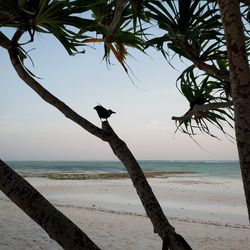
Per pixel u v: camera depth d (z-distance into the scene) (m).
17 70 1.74
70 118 1.69
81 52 2.01
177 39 2.09
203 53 2.12
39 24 1.76
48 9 1.64
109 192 24.52
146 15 2.07
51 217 0.94
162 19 2.07
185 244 1.34
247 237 10.41
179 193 23.48
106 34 2.05
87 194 23.27
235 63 1.26
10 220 11.23
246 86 1.24
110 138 1.64
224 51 2.11
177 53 2.21
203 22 2.06
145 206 1.48
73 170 78.69
